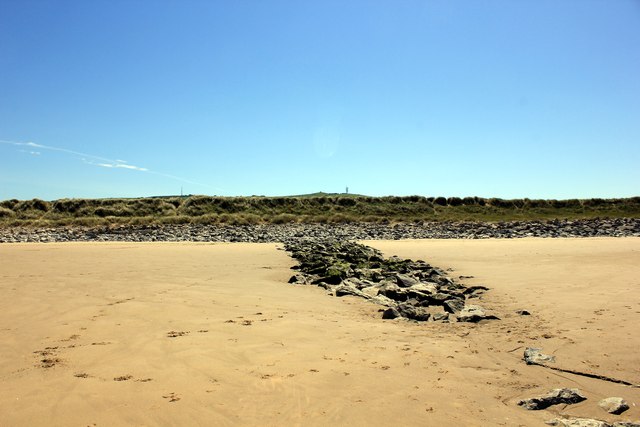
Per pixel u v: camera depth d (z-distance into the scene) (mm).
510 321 10781
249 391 6277
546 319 10695
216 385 6453
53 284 14375
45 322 9711
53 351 7820
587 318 10492
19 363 7211
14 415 5418
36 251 25141
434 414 5695
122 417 5422
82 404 5742
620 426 5344
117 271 17516
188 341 8492
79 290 13398
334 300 13609
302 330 9633
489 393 6434
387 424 5391
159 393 6121
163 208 59562
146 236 40312
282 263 21672
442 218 59781
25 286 13953
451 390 6492
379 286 15859
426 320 11211
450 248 29828
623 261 20766
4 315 10297
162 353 7766
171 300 12180
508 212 65000
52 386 6289
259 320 10398
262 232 44719
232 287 14742
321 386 6512
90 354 7676
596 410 5910
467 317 11047
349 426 5320
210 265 20141
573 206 68375
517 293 14125
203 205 60219
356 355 8008
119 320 9961
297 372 7055
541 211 65938
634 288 13875
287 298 13406
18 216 55750
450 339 9297
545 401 6078
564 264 20219
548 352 8281
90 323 9664
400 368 7363
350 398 6113
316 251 25656
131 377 6660
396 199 66500
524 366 7574
